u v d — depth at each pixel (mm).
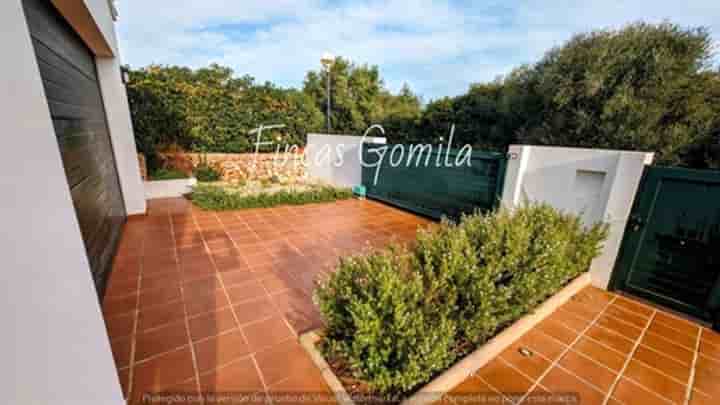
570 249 2975
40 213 969
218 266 3492
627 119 6059
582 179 3451
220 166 8812
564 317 2725
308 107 10750
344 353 1796
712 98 5512
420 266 2221
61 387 1062
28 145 934
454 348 2059
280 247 4172
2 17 861
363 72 15992
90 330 1161
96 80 4453
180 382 1852
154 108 7480
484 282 2072
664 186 2797
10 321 899
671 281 2834
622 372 2078
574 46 6902
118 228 4340
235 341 2225
